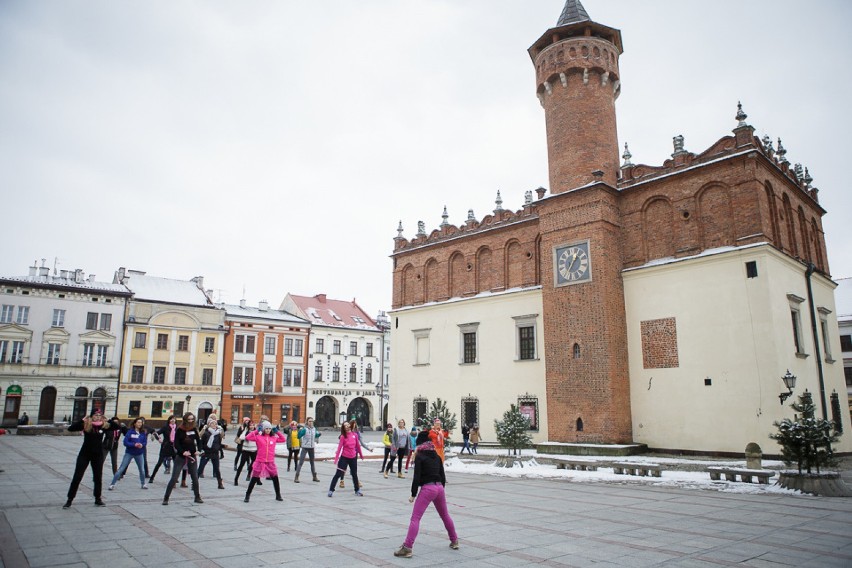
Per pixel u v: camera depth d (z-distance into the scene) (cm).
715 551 962
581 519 1251
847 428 3133
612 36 3447
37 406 5234
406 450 2100
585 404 2966
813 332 2955
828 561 903
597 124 3259
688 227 2948
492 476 2186
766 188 2889
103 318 5641
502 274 3828
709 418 2717
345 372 7050
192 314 6075
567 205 3209
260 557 871
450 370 3984
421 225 4438
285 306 7531
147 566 809
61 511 1223
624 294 3116
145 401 5716
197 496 1371
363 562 856
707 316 2791
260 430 1434
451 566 845
